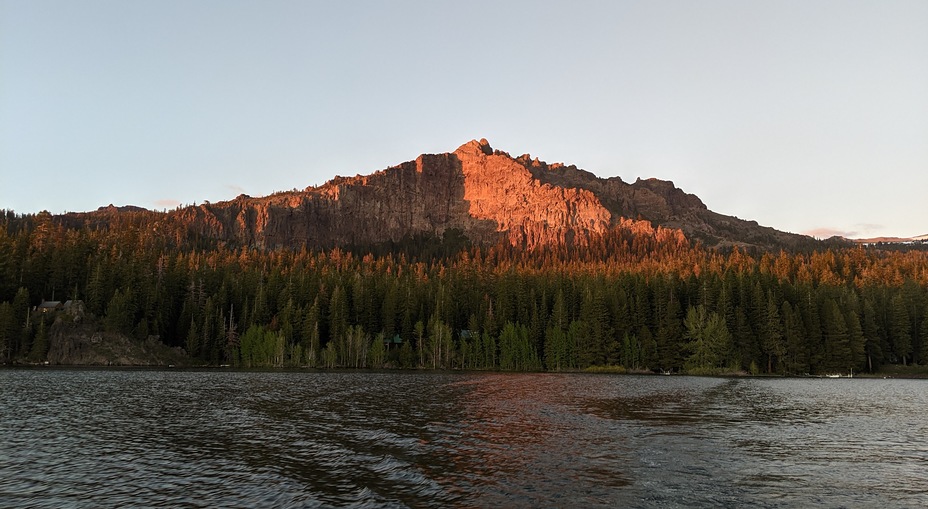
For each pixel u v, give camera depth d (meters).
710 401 66.38
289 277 176.75
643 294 153.25
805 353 137.62
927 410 59.69
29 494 26.56
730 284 149.12
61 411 53.09
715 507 24.61
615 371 140.50
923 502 25.69
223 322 150.25
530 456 34.22
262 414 52.34
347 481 28.67
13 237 171.62
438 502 25.17
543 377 113.19
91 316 141.25
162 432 42.50
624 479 29.05
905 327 142.62
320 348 151.38
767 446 38.16
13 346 132.00
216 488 27.48
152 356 140.62
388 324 160.62
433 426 45.62
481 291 185.25
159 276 157.50
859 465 32.84
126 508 24.44
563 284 170.00
